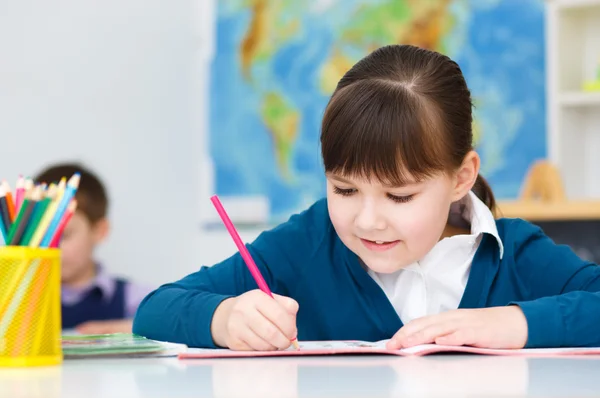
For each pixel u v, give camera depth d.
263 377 0.71
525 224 1.38
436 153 1.13
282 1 3.80
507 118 3.37
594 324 1.08
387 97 1.11
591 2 2.96
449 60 1.27
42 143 3.67
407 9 3.57
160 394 0.60
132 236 3.84
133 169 3.86
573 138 3.11
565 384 0.65
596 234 2.72
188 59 3.95
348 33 3.69
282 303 1.08
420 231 1.14
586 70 3.18
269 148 3.82
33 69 3.67
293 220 1.44
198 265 3.91
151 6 3.92
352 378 0.70
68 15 3.75
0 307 0.82
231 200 3.88
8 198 0.87
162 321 1.19
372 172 1.09
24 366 0.82
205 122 3.94
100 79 3.81
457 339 1.00
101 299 2.96
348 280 1.34
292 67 3.79
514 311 1.06
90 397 0.59
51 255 0.84
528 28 3.34
